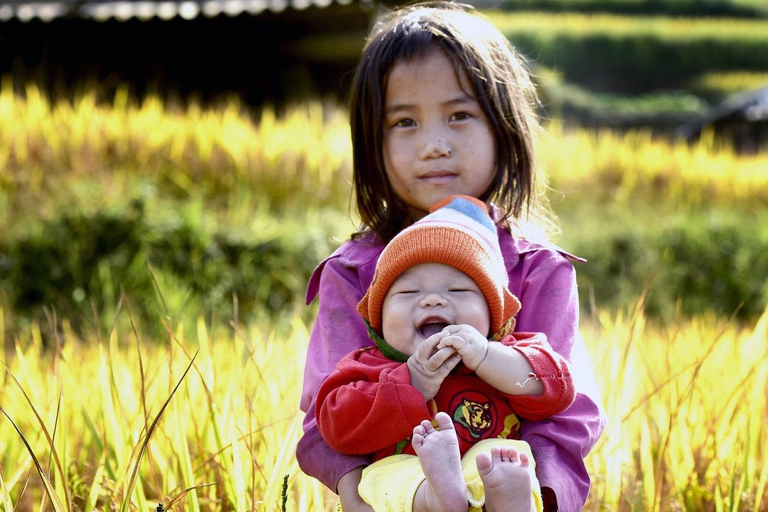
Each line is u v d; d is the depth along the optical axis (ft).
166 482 8.68
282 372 11.41
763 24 181.16
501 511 5.58
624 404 9.92
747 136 96.12
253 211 27.09
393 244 6.54
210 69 41.68
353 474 6.45
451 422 5.82
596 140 45.01
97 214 23.38
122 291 9.40
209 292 23.12
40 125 28.14
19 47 39.17
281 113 41.01
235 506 8.34
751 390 11.00
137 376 11.39
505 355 6.12
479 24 7.88
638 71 160.76
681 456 9.93
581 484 6.33
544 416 6.30
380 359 6.50
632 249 30.81
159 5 39.99
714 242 31.96
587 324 16.39
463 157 7.30
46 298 22.29
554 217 8.94
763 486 9.35
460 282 6.37
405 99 7.36
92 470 9.46
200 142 29.01
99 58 40.27
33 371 12.17
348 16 38.91
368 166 7.74
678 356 12.72
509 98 7.57
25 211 24.07
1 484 8.18
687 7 187.62
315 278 7.89
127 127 29.12
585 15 179.63
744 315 31.19
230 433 9.01
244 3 39.65
